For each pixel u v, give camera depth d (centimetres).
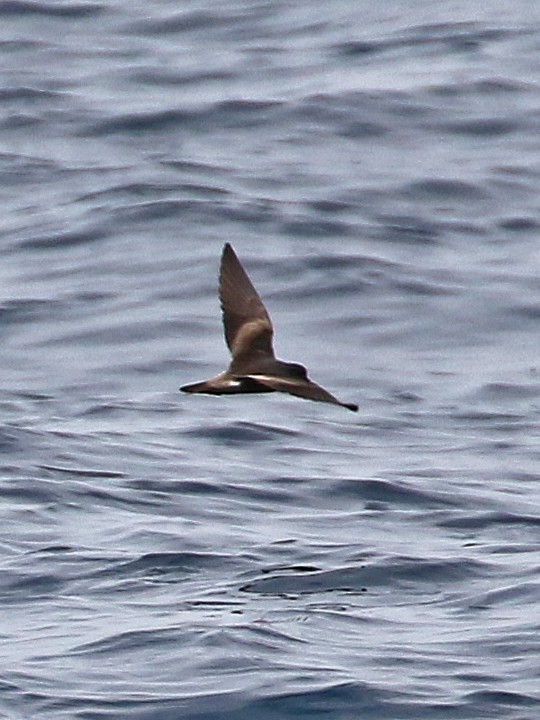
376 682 2023
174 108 5153
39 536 2614
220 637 2164
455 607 2314
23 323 3822
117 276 4069
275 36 5769
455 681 2042
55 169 4772
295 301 3931
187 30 5862
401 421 3334
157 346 3694
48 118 5141
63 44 5753
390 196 4531
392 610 2302
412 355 3684
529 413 3388
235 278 1532
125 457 3056
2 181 4703
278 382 1357
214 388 1355
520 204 4500
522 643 2144
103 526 2673
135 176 4669
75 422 3266
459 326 3809
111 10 6028
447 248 4228
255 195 4522
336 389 3500
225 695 1997
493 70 5384
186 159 4803
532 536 2688
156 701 1983
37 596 2358
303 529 2692
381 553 2534
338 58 5547
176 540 2588
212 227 4309
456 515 2797
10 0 6059
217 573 2448
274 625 2219
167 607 2291
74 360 3634
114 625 2227
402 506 2845
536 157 4800
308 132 4975
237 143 4928
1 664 2094
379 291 3962
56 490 2842
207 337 3741
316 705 1973
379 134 4959
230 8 6041
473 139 4928
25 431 3175
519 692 2003
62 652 2133
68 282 4041
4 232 4353
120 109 5172
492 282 4016
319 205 4453
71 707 1972
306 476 2978
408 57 5512
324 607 2303
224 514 2767
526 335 3781
